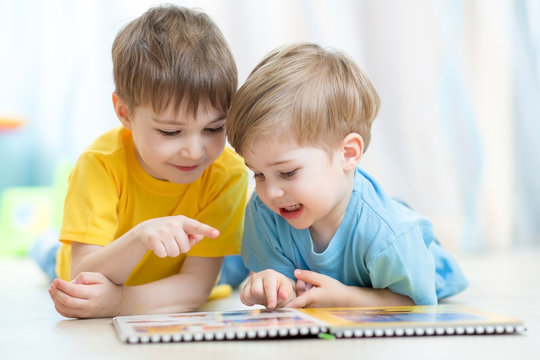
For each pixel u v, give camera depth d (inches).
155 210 46.3
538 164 106.0
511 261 82.7
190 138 40.1
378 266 40.0
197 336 30.2
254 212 43.9
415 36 98.0
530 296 51.5
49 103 101.2
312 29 97.0
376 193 42.2
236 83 42.2
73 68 100.4
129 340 30.2
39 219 98.9
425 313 35.2
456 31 99.9
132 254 39.4
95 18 99.4
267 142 37.0
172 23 41.8
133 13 97.6
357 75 40.8
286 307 39.6
